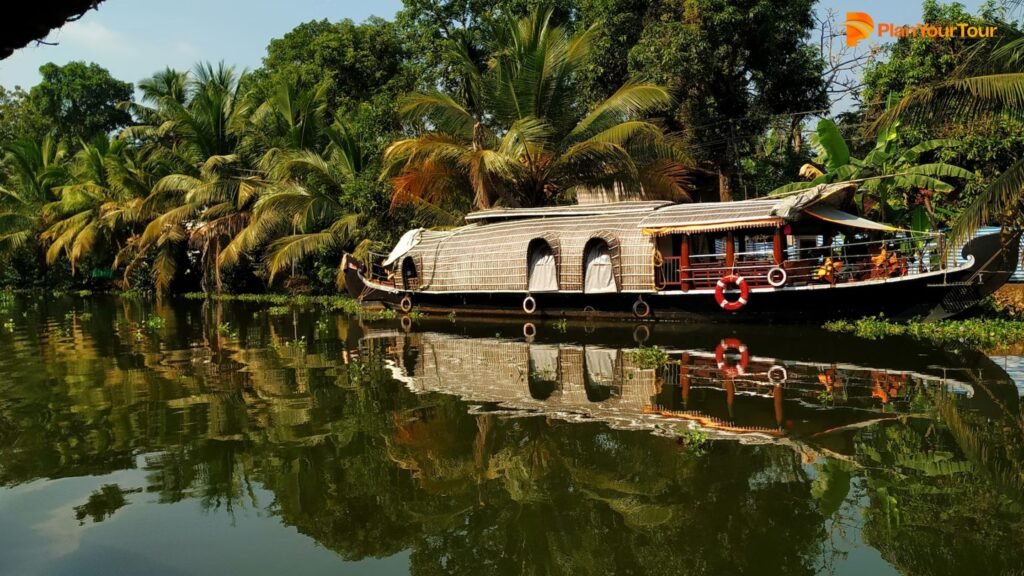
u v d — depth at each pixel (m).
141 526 4.85
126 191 30.47
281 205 23.17
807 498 5.12
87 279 37.56
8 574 4.16
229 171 26.91
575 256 15.88
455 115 19.59
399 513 5.05
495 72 19.77
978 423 6.81
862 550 4.38
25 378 9.99
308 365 10.77
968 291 12.38
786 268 13.64
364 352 12.05
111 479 5.73
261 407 7.95
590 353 11.40
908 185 16.03
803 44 22.28
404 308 19.14
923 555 4.28
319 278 26.67
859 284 12.93
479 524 4.87
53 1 2.37
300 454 6.29
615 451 6.21
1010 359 9.91
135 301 28.33
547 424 7.09
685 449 6.22
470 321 17.00
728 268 14.26
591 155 18.31
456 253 18.00
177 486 5.57
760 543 4.50
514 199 19.92
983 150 15.66
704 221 14.42
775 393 8.16
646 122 17.86
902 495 5.15
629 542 4.56
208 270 30.19
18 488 5.54
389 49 30.64
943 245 12.65
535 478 5.65
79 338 14.87
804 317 13.75
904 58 19.73
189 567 4.27
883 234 15.25
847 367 9.55
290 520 4.95
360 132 25.12
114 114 48.50
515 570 4.25
